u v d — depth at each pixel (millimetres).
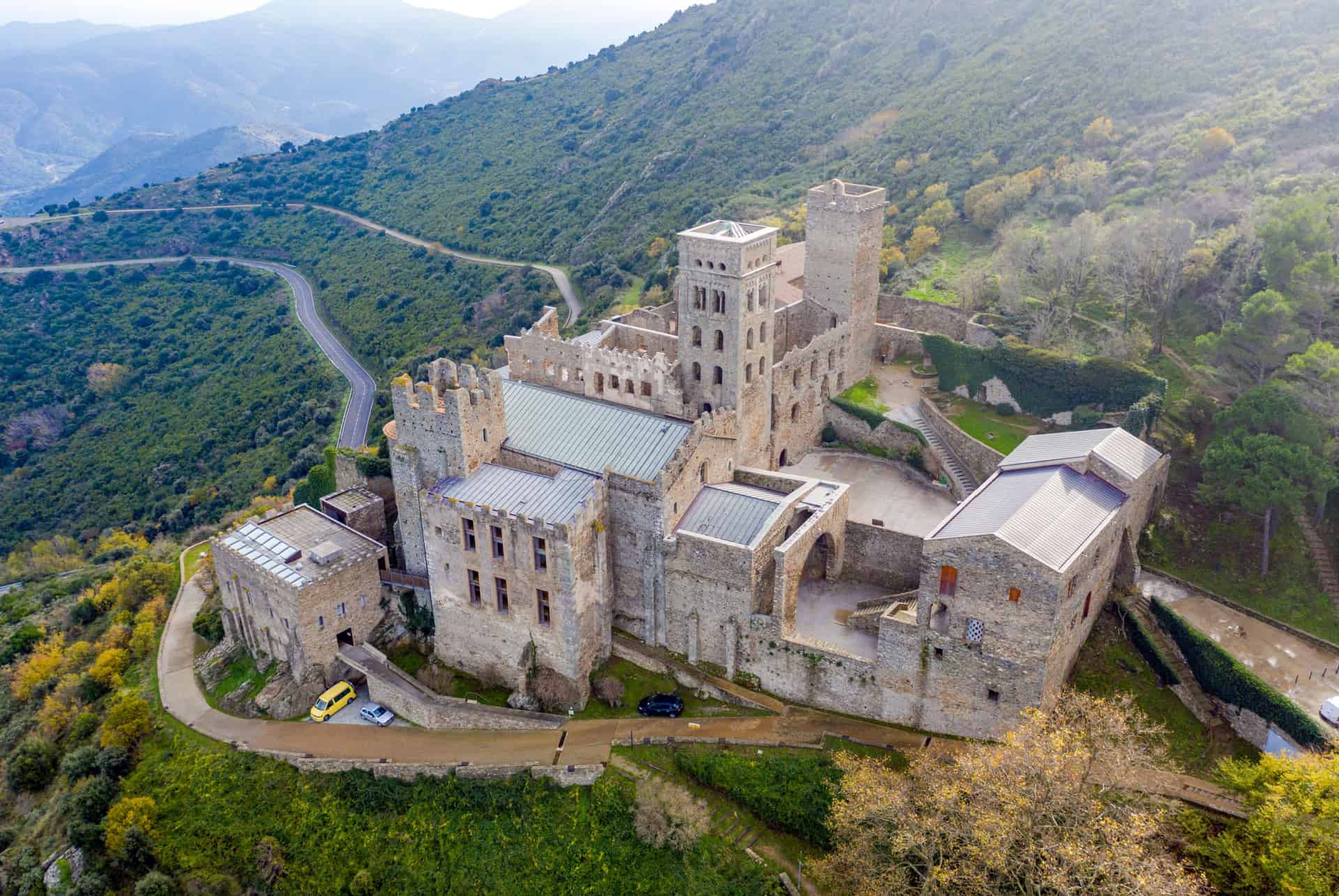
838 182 102562
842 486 82000
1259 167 126000
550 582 73750
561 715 75500
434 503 77438
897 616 71438
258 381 184500
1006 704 65312
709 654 76688
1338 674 67375
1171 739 66688
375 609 86188
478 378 80375
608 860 65562
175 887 70438
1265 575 76375
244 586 84438
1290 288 88125
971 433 97750
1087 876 50781
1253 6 163750
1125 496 72562
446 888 67188
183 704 84125
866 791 57688
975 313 116625
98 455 176000
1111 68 166000
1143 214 125750
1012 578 61938
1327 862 49719
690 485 77938
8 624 123750
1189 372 94438
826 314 108375
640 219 190125
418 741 76188
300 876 69938
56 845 77500
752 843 64938
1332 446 75750
